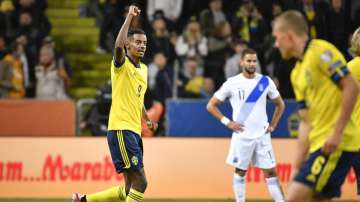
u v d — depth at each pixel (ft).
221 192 96.43
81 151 97.19
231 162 78.79
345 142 46.11
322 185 45.96
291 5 125.80
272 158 78.38
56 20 139.23
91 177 96.43
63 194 96.22
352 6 126.52
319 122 45.75
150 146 97.55
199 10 130.82
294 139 97.71
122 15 130.31
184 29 124.77
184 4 131.03
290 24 44.68
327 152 43.70
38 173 96.73
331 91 44.93
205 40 120.67
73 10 140.15
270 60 119.34
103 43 129.59
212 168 96.94
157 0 129.29
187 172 96.94
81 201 69.10
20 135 103.76
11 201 92.63
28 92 120.06
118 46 63.26
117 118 65.41
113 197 68.64
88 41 138.10
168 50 119.96
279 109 79.41
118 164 65.51
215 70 119.75
